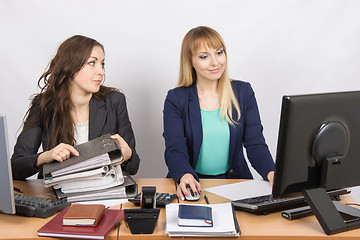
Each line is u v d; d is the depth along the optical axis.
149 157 3.33
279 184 1.48
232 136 2.28
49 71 2.26
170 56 3.17
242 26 3.15
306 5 3.13
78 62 2.12
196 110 2.29
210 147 2.31
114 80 3.20
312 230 1.47
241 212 1.63
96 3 3.09
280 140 1.44
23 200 1.66
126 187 1.86
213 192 1.85
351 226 1.47
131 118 3.26
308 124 1.44
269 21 3.15
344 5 3.13
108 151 1.74
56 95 2.20
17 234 1.44
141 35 3.14
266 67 3.21
